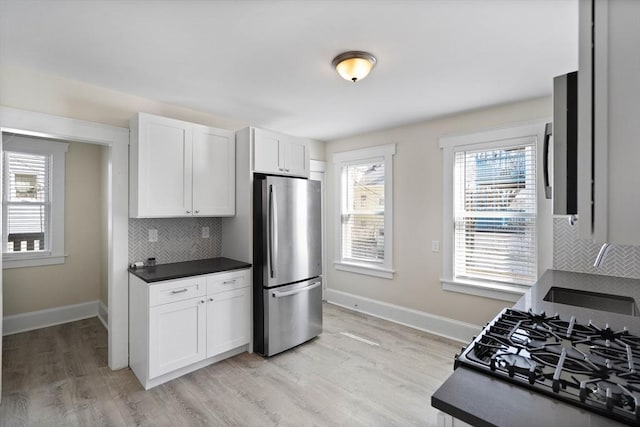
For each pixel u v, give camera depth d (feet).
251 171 10.12
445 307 11.26
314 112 10.76
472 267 10.78
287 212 10.07
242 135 10.37
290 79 8.11
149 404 7.22
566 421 2.48
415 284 12.07
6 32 5.99
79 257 12.90
